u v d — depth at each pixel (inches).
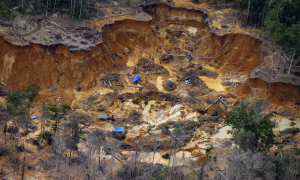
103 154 2503.7
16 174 2203.5
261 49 3826.3
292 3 3540.8
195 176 2266.2
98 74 3565.5
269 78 3412.9
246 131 2407.7
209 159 2519.7
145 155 2549.2
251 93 3427.7
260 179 2192.4
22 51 3316.9
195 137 2795.3
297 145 2741.1
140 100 3211.1
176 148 2635.3
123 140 2748.5
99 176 2258.9
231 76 3821.4
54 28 3673.7
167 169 2324.1
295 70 3538.4
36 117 2866.6
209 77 3828.7
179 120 3061.0
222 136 2891.2
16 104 2524.6
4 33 3405.5
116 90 3437.5
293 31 3228.3
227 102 3287.4
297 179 2215.8
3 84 3270.2
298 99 3329.2
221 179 2244.1
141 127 2915.8
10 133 2564.0
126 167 2325.3
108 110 3132.4
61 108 2748.5
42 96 3213.6
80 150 2492.6
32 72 3324.3
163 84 3609.7
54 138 2434.8
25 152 2295.8
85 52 3430.1
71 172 2282.2
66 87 3363.7
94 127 2866.6
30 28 3585.1
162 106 3179.1
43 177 2213.3
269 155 2447.1
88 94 3344.0
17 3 3875.5
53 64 3398.1
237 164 2235.5
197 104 3257.9
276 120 3100.4
